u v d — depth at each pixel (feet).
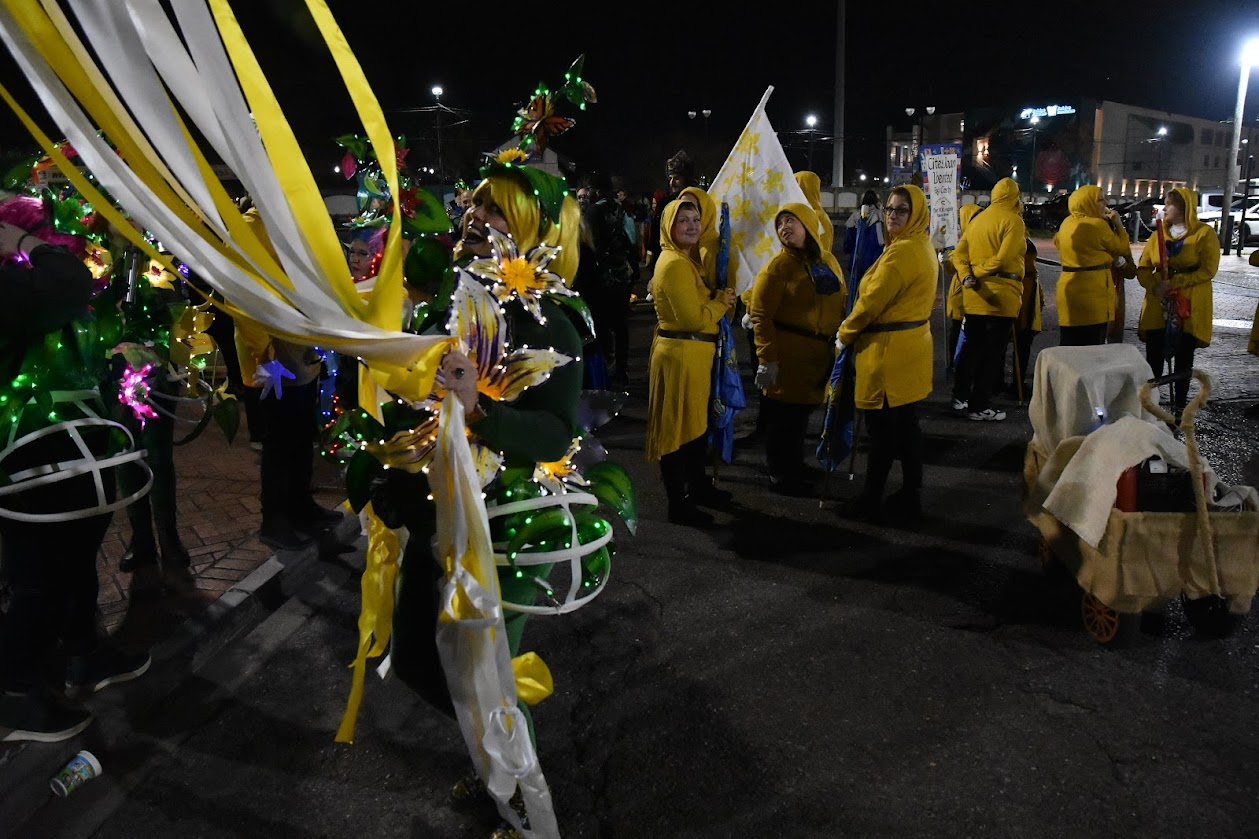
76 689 10.93
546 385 7.55
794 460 18.44
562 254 8.01
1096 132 232.73
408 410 7.29
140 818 9.08
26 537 9.59
